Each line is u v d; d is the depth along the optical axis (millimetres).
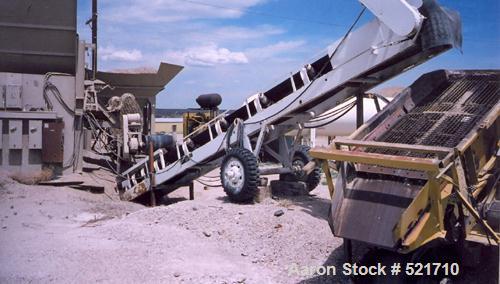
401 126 8039
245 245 9133
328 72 11242
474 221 6891
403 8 9328
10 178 14594
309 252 8539
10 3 15828
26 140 15453
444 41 9102
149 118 22516
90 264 7828
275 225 9750
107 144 19547
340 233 6844
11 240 9125
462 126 7398
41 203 12586
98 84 20594
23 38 16000
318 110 12125
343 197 7070
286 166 13055
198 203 11758
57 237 9422
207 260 8320
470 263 7000
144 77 24578
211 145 13414
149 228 9953
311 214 10570
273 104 12281
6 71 16047
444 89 8578
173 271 7645
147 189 14602
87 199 13781
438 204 6234
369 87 11469
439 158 6508
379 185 6941
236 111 13312
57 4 15984
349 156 6832
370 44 10406
